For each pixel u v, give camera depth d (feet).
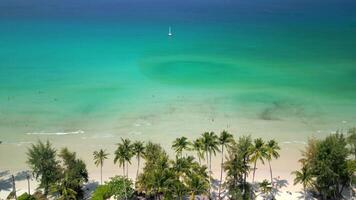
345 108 433.07
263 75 549.13
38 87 498.69
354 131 303.48
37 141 356.59
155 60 618.85
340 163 255.29
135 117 408.05
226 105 440.45
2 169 312.29
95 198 255.29
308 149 278.26
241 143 266.36
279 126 386.52
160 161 244.63
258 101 453.17
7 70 564.30
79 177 258.78
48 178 258.37
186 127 382.42
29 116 411.54
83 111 424.87
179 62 609.01
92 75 547.90
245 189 264.72
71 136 367.45
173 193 230.27
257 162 321.32
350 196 267.59
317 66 588.50
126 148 265.13
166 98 461.78
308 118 406.21
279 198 272.10
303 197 272.51
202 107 433.89
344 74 549.54
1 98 460.55
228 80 529.45
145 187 252.01
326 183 261.03
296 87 501.15
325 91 486.38
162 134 367.25
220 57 640.17
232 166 256.32
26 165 318.24
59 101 452.35
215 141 262.88
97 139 361.10
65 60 616.80
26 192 273.75
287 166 315.37
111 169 313.73
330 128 380.99
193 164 245.04
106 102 449.48
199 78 536.83
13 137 365.20
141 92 482.28
